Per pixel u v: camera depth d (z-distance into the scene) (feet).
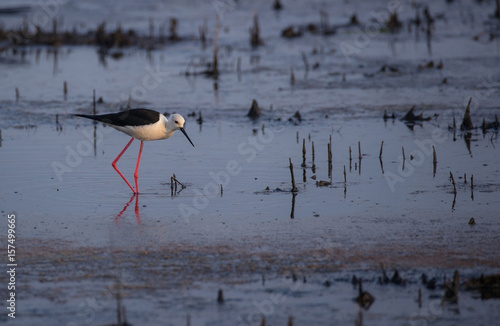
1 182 44.06
